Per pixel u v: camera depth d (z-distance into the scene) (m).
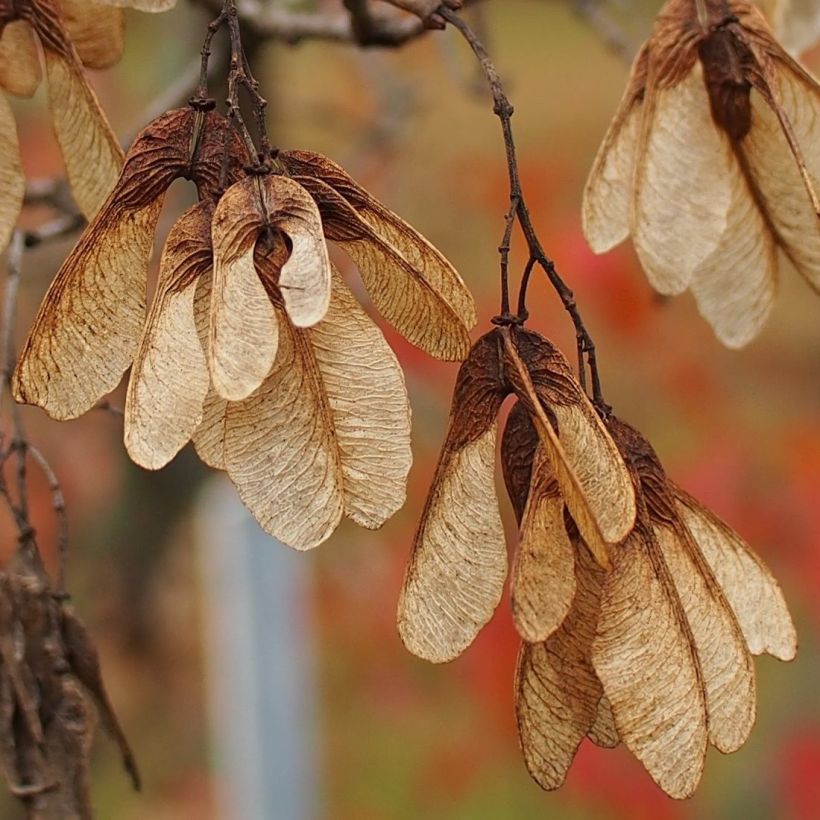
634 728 0.40
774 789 0.88
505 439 0.40
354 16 0.47
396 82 0.76
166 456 0.39
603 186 0.43
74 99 0.42
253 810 0.64
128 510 0.91
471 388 0.40
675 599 0.40
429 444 0.82
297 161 0.40
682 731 0.40
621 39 0.56
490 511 0.40
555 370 0.40
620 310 0.82
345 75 0.91
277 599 0.63
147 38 0.86
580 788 0.84
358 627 0.90
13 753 0.45
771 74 0.43
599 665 0.40
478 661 0.82
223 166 0.40
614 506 0.40
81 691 0.46
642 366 0.89
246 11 0.51
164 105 0.54
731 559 0.41
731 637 0.40
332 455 0.39
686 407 0.90
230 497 0.63
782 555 0.87
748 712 0.40
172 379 0.39
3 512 0.91
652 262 0.43
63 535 0.46
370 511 0.39
